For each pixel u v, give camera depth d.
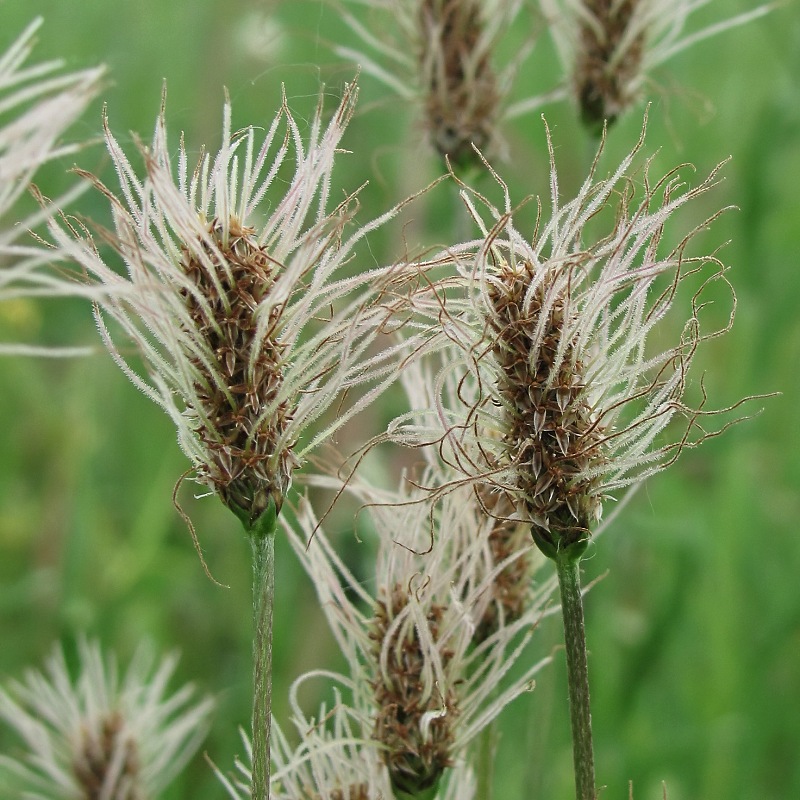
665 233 0.27
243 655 0.32
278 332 0.18
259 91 0.36
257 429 0.18
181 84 0.38
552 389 0.18
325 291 0.18
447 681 0.19
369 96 0.35
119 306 0.18
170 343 0.18
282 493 0.18
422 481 0.20
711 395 0.32
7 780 0.25
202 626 0.33
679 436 0.31
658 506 0.32
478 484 0.19
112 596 0.32
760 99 0.35
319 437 0.18
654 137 0.34
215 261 0.18
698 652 0.32
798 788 0.28
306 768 0.20
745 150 0.33
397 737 0.19
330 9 0.37
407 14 0.25
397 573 0.20
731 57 0.37
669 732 0.29
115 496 0.36
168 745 0.23
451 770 0.20
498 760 0.26
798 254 0.34
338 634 0.19
